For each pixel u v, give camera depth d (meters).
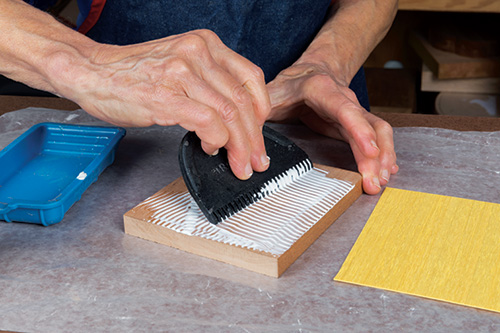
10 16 0.66
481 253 0.55
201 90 0.57
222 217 0.58
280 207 0.61
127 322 0.47
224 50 0.64
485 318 0.47
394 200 0.66
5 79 1.24
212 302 0.49
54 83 0.64
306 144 0.82
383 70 2.05
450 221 0.61
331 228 0.61
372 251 0.56
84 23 0.92
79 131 0.78
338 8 1.01
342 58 0.91
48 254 0.56
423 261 0.54
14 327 0.46
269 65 1.00
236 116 0.58
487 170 0.73
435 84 1.81
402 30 2.00
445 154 0.78
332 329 0.46
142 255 0.56
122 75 0.59
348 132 0.69
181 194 0.64
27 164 0.73
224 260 0.55
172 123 0.59
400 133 0.84
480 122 0.90
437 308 0.48
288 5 0.92
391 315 0.47
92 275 0.53
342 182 0.67
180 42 0.60
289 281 0.52
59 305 0.49
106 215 0.64
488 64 1.72
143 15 0.91
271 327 0.46
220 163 0.62
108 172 0.73
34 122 0.90
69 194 0.62
